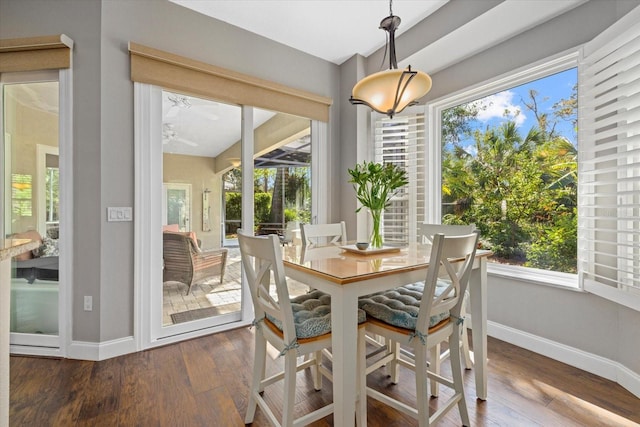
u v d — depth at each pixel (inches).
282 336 50.1
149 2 87.0
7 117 84.4
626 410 60.7
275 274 46.3
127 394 65.1
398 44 107.1
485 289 65.8
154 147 89.1
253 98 105.0
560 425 56.6
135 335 85.1
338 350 46.1
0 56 80.0
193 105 97.4
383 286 50.1
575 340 77.8
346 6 92.5
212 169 101.0
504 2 76.8
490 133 101.5
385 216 123.8
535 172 90.4
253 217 107.9
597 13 74.7
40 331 84.7
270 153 112.9
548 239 87.6
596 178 74.8
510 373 74.5
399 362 65.4
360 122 123.0
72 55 80.4
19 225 84.6
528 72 88.9
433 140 117.3
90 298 80.7
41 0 80.2
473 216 106.4
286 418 46.8
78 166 80.9
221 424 56.4
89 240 80.9
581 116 76.9
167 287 92.5
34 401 62.6
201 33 95.2
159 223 90.3
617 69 66.7
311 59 120.8
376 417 59.0
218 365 77.7
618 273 69.4
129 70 84.1
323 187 125.4
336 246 79.4
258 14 96.0
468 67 104.3
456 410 61.2
